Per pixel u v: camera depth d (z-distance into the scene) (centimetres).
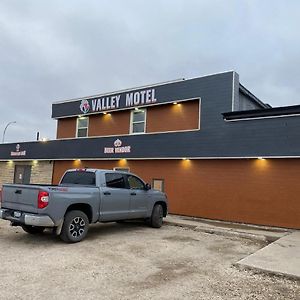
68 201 878
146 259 744
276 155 1280
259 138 1331
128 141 1819
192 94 1587
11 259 702
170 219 1393
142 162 1778
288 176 1278
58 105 2284
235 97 1454
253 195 1361
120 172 1097
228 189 1438
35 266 657
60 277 595
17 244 850
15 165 2578
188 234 1086
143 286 563
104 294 519
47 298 495
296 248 864
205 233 1121
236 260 757
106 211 1000
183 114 1655
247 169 1389
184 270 667
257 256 763
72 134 2217
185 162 1598
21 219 860
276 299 522
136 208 1115
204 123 1515
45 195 834
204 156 1495
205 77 1544
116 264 691
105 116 2034
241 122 1388
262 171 1346
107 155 1917
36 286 544
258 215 1339
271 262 708
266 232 1144
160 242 936
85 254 766
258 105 1853
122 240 948
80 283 566
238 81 1486
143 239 973
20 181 2519
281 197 1288
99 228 1149
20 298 491
